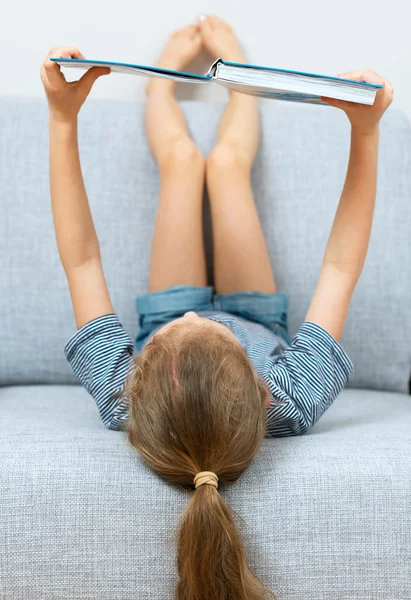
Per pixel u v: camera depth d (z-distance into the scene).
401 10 1.67
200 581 0.80
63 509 0.85
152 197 1.47
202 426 0.85
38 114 1.47
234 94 1.54
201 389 0.86
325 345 1.09
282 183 1.49
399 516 0.88
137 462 0.89
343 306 1.11
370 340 1.44
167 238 1.39
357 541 0.87
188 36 1.62
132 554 0.86
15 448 0.89
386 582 0.87
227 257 1.41
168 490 0.87
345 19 1.67
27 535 0.85
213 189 1.43
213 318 1.29
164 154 1.43
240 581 0.80
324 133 1.52
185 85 1.68
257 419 0.89
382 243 1.46
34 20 1.61
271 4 1.66
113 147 1.47
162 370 0.89
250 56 1.67
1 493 0.85
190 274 1.40
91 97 1.66
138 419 0.89
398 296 1.45
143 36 1.64
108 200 1.44
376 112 0.96
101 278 1.12
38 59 1.63
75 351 1.09
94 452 0.89
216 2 1.64
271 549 0.86
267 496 0.87
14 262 1.40
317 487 0.87
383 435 0.99
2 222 1.41
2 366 1.40
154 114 1.49
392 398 1.39
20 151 1.44
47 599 0.85
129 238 1.44
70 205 1.08
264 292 1.40
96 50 1.64
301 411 1.04
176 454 0.85
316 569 0.87
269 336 1.30
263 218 1.48
